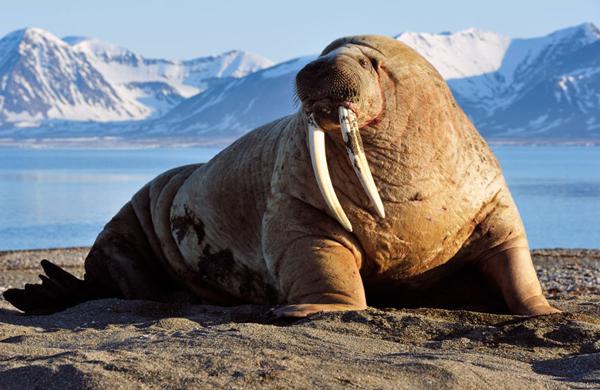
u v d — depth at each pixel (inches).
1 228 3319.4
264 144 761.0
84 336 555.2
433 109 652.7
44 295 850.8
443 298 694.5
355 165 597.6
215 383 386.0
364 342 496.4
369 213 641.6
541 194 5506.9
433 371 410.6
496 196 674.2
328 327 539.5
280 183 687.7
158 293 899.4
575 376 429.1
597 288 1088.2
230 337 488.1
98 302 770.2
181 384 384.8
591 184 6820.9
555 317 542.9
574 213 4008.4
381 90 633.6
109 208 4370.1
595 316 619.2
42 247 2632.9
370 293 689.0
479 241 668.7
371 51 645.9
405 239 644.7
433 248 653.3
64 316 726.5
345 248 650.2
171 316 714.8
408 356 452.1
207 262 815.1
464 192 654.5
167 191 893.8
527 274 661.3
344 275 637.9
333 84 597.6
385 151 634.8
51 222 3575.3
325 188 610.2
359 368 417.7
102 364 409.4
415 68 656.4
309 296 641.0
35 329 620.1
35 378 398.6
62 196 5359.3
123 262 904.9
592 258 1675.7
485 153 687.1
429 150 642.8
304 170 666.2
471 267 682.2
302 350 461.7
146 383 386.9
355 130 600.7
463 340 509.0
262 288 753.6
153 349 463.8
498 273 665.0
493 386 400.8
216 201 792.3
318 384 389.7
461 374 408.5
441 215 644.7
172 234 867.4
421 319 544.1
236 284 786.2
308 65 614.9
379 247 647.1
